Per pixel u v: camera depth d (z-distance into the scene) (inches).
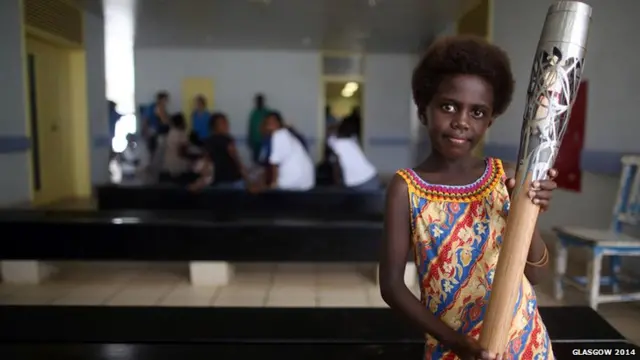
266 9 273.3
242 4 263.4
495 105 38.4
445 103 37.0
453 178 39.2
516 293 34.2
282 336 79.4
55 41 251.3
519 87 184.9
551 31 33.0
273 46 399.5
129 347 76.4
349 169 209.9
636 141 138.2
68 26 264.2
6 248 142.7
